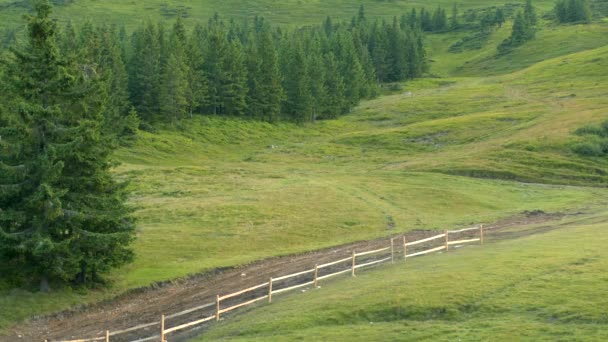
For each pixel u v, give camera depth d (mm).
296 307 30219
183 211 57406
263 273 41312
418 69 192375
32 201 32250
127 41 129500
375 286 31719
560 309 25062
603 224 47156
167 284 39062
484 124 108188
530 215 58344
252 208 59094
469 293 28266
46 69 34469
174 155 92688
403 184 72750
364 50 170250
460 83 176750
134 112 94750
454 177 76812
